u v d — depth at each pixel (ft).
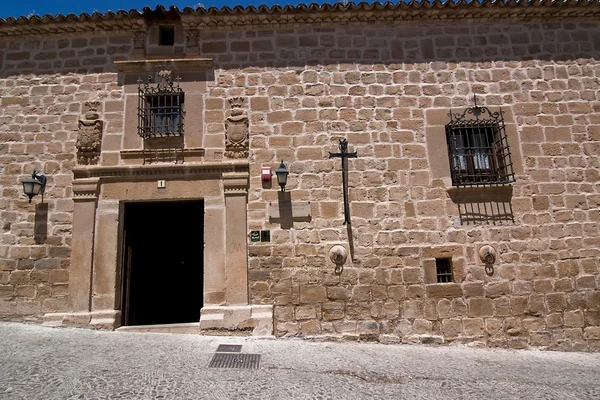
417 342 20.34
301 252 21.18
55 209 21.62
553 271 21.15
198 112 22.61
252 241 21.26
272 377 14.24
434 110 22.88
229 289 20.72
